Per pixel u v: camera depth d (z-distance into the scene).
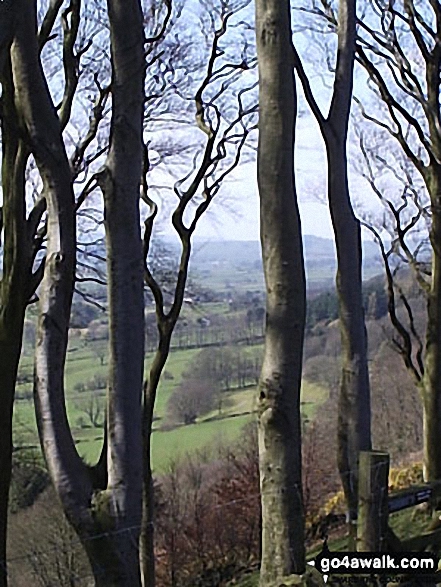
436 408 12.50
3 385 7.48
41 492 14.45
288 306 6.12
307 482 18.09
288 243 6.12
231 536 16.03
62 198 5.68
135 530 5.62
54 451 5.57
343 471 7.36
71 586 13.15
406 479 15.38
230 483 18.36
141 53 5.74
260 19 6.11
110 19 5.68
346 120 7.85
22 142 6.59
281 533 6.09
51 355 5.60
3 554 7.46
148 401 11.72
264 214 6.14
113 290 5.66
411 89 12.67
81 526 5.55
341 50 7.87
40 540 14.04
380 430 23.02
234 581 13.34
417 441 22.66
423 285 12.73
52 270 5.65
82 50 10.27
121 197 5.64
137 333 5.70
